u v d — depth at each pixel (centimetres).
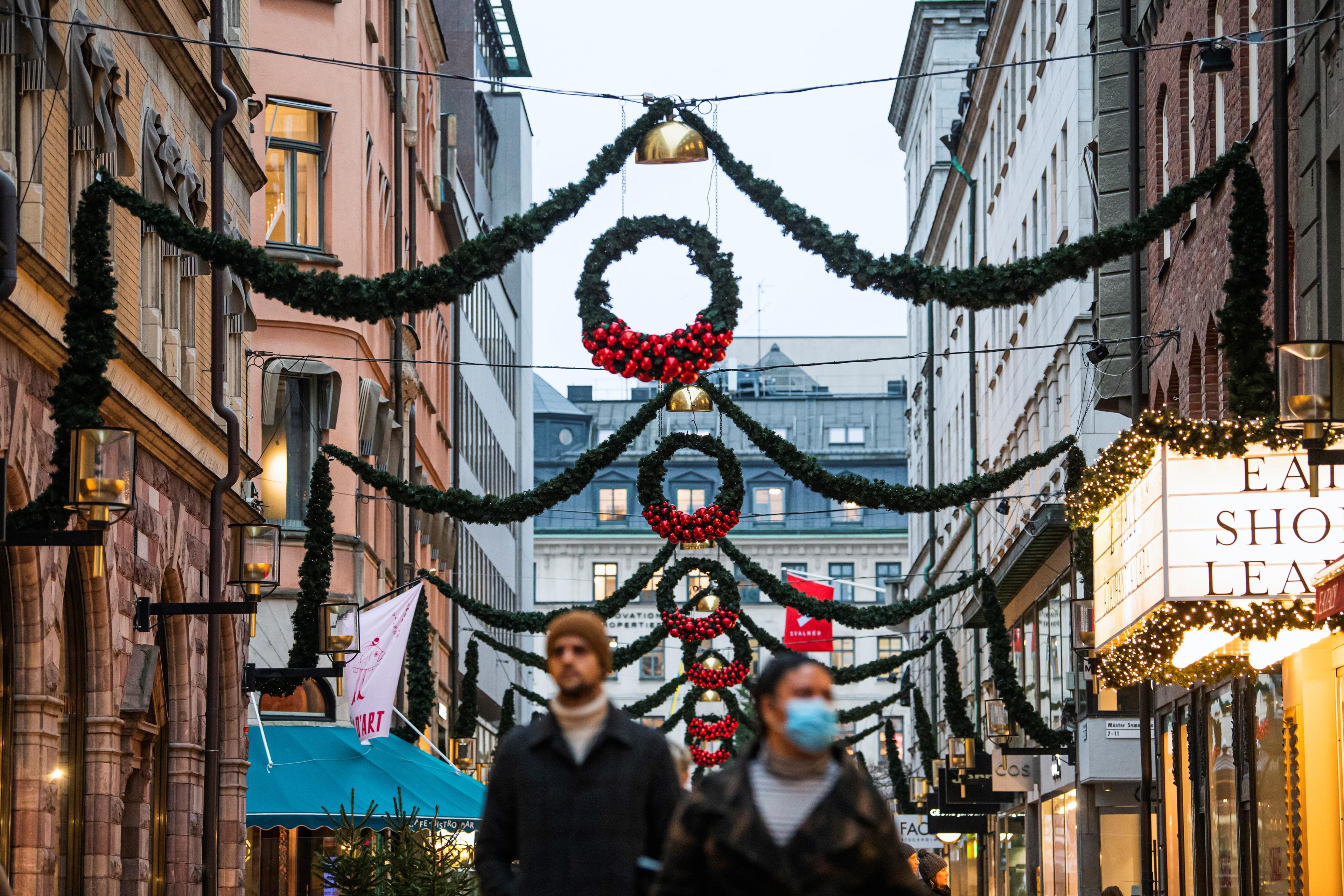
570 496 2081
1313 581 1559
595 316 1645
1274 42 1598
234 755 2461
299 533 3141
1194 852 2533
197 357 2331
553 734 713
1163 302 2727
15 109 1578
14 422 1529
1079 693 3244
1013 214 4512
